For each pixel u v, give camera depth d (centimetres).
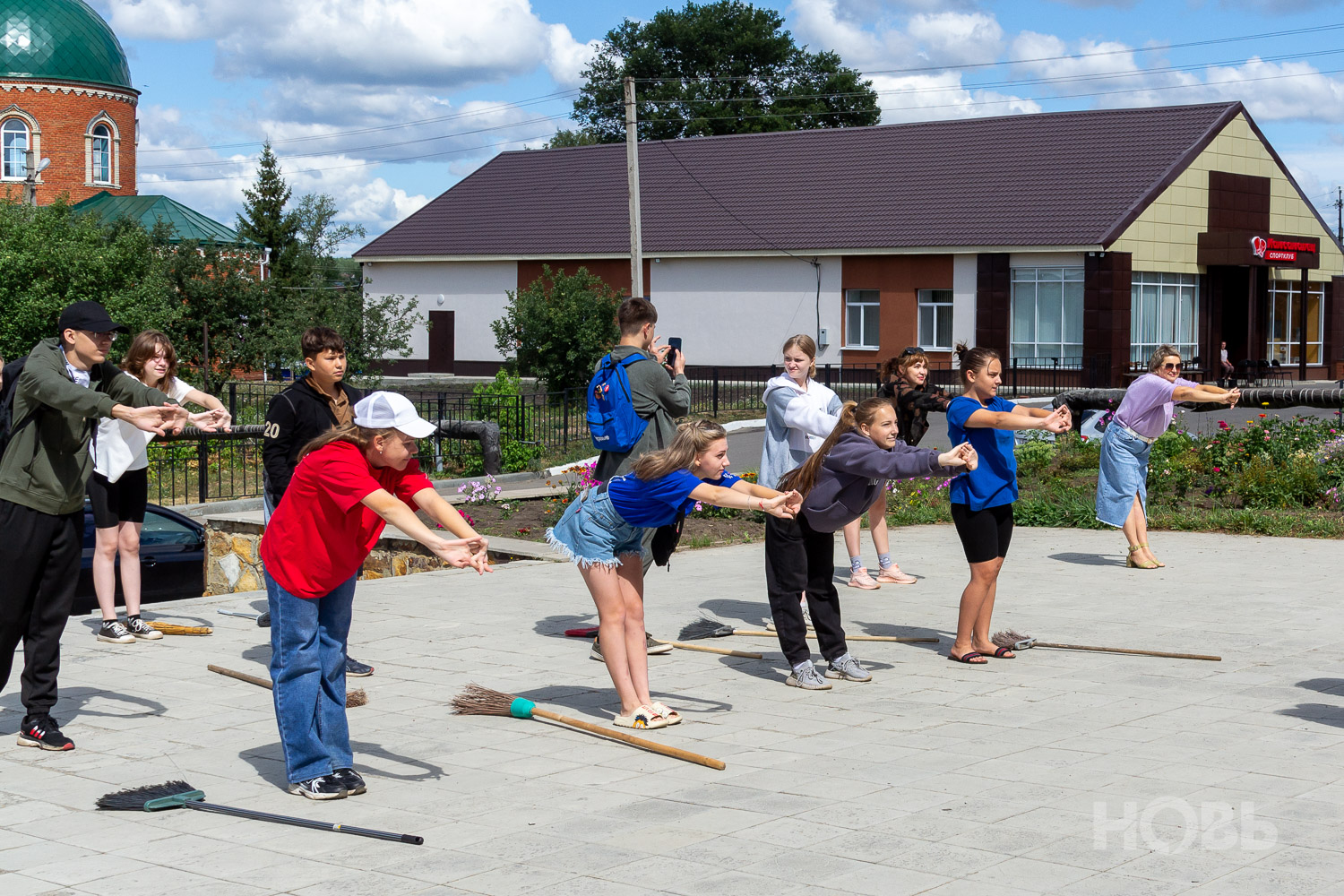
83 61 5216
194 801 519
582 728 618
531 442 2277
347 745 544
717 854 451
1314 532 1307
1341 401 1670
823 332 4278
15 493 598
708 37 6925
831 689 712
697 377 4519
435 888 423
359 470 496
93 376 664
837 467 682
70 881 435
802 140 4803
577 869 438
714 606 975
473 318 4909
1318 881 418
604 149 5172
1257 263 4100
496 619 921
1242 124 4244
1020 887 414
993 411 738
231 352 3419
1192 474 1566
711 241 4431
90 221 3209
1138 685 709
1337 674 730
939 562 1188
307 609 527
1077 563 1160
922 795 516
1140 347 3994
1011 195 4112
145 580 1153
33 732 604
